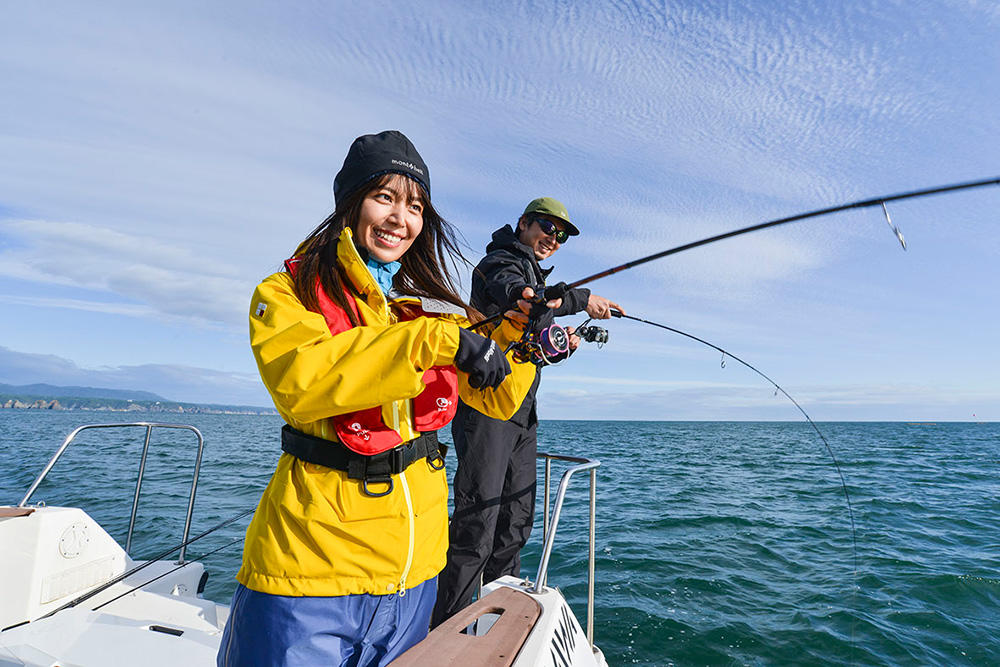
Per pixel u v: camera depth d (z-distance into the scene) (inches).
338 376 36.2
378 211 46.3
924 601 188.4
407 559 42.9
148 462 536.4
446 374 48.7
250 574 40.1
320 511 39.5
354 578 40.4
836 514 330.0
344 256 43.3
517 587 78.7
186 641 79.0
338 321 42.4
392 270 50.7
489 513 96.3
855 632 162.4
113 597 99.5
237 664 39.5
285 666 38.0
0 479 404.8
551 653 58.4
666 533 272.2
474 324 57.1
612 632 158.7
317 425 41.0
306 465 40.7
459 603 95.0
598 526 286.0
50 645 75.8
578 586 195.0
